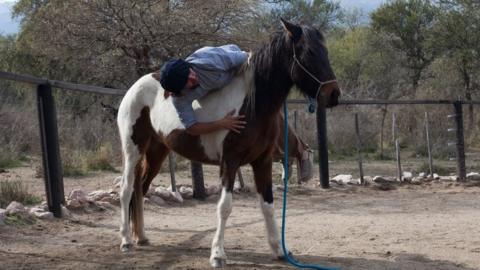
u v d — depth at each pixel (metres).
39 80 8.22
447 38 24.39
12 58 22.00
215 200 10.98
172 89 5.89
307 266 6.01
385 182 13.49
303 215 9.65
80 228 7.95
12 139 14.80
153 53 17.28
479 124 23.02
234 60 6.02
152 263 6.23
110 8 16.58
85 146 15.55
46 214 8.17
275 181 13.22
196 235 7.73
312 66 5.63
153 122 6.71
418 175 14.82
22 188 9.57
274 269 5.96
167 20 16.42
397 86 28.38
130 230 7.04
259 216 9.32
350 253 6.73
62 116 15.89
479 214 9.73
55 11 17.31
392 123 20.94
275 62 5.86
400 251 6.80
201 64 5.87
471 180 13.74
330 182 13.18
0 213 7.51
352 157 19.27
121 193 6.98
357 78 30.11
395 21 30.69
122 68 17.70
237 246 7.03
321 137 12.68
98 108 18.27
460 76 24.92
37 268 6.00
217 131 5.95
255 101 5.88
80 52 17.70
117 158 15.37
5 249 6.67
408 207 10.62
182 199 10.57
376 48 30.66
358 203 11.08
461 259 6.43
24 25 21.17
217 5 16.70
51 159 8.35
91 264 6.19
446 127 20.44
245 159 6.01
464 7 24.27
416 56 30.28
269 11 19.86
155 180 12.76
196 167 10.83
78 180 12.46
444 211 10.14
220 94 6.04
